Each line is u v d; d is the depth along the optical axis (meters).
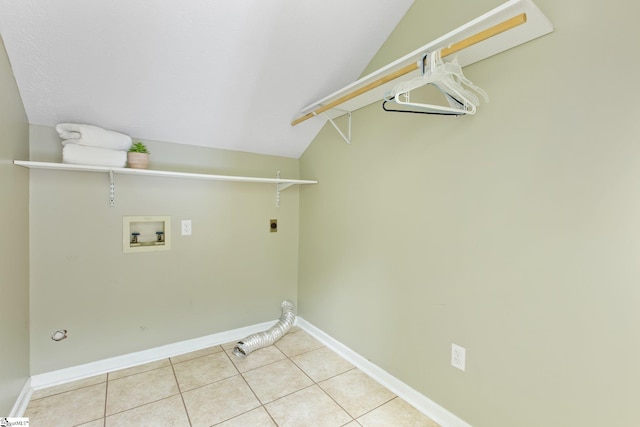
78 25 1.49
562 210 1.23
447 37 1.28
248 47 1.81
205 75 1.91
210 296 2.56
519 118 1.35
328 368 2.23
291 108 2.37
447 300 1.67
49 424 1.62
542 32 1.24
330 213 2.56
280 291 2.94
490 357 1.49
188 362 2.29
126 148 2.05
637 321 1.06
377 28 1.95
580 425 1.20
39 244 1.92
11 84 1.58
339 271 2.47
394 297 1.98
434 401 1.74
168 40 1.66
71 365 2.05
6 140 1.53
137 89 1.88
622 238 1.09
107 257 2.13
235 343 2.62
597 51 1.12
